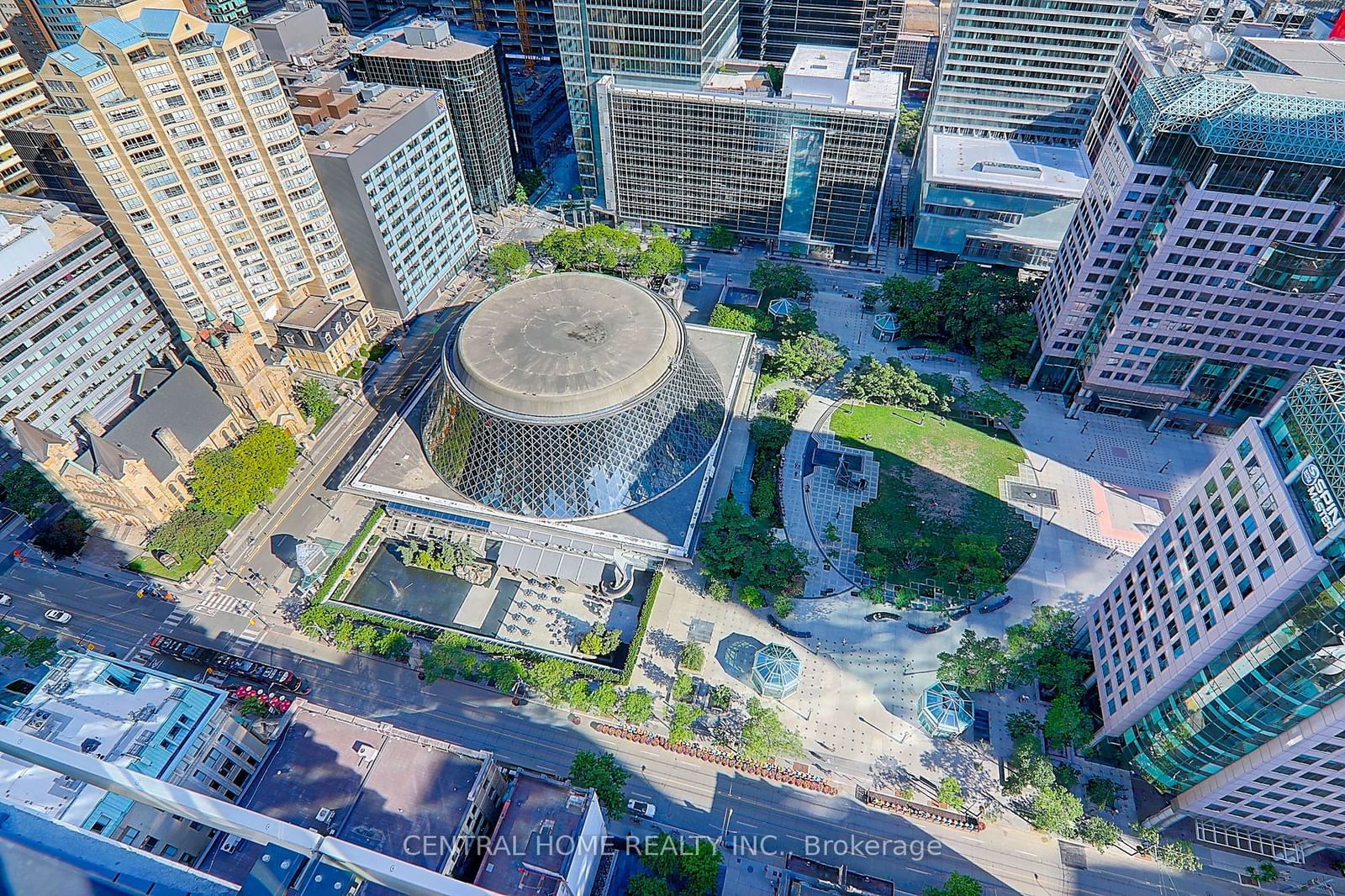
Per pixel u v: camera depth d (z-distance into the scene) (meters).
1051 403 152.88
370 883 58.41
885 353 165.88
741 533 118.75
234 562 124.56
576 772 92.19
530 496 119.50
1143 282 124.69
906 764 99.81
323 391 149.38
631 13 166.25
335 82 166.62
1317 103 104.56
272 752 84.50
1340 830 83.00
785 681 103.88
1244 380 133.38
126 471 116.75
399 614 118.00
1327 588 64.50
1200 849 92.00
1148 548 94.88
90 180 128.88
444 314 178.62
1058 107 191.62
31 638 113.00
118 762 82.75
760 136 175.50
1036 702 106.38
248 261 150.62
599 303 132.75
